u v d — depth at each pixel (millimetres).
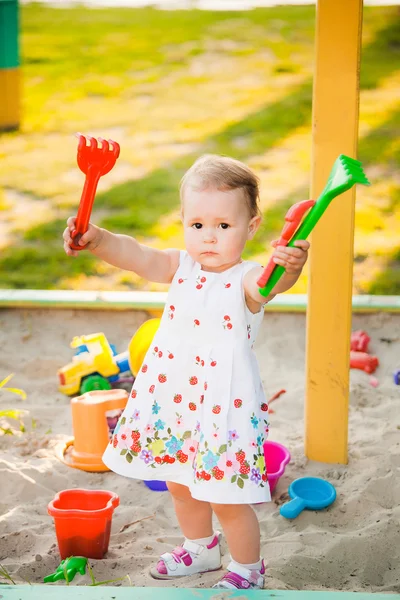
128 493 2967
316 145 2887
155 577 2396
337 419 3090
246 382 2189
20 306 4445
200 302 2238
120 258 2244
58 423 3508
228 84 8430
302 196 5859
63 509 2545
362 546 2590
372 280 4762
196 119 7551
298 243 2004
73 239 2158
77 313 4434
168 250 2363
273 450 3055
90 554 2500
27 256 5191
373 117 7238
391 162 6391
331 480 3012
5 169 6648
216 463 2139
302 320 4312
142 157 6758
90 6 11508
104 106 8008
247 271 2240
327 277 2969
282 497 2918
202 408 2199
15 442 3305
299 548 2570
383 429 3383
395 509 2785
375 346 4168
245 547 2246
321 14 2795
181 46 9641
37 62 9258
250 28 10203
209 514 2406
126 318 4406
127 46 9719
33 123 7668
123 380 3834
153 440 2258
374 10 9883
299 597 1950
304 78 8500
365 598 1948
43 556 2516
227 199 2191
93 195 2102
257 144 6922
